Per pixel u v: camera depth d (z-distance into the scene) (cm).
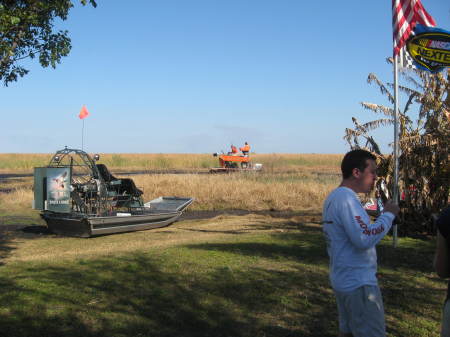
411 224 948
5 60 798
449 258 275
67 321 457
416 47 776
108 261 707
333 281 303
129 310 490
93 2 757
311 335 429
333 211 301
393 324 452
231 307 500
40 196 1016
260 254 752
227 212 1465
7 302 506
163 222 1151
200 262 694
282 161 3938
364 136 989
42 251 834
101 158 4191
